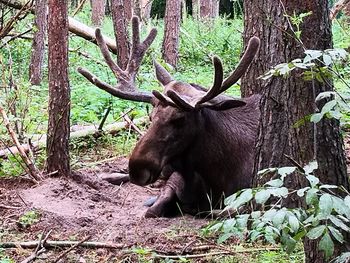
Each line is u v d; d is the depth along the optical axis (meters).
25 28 15.20
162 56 17.33
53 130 7.87
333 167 4.59
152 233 6.29
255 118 7.11
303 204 4.52
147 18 24.94
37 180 7.75
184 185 6.98
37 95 12.85
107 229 6.45
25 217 6.52
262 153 6.09
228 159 6.85
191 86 6.94
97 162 9.33
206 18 23.36
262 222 3.62
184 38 20.09
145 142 6.52
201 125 6.69
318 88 4.56
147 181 6.51
